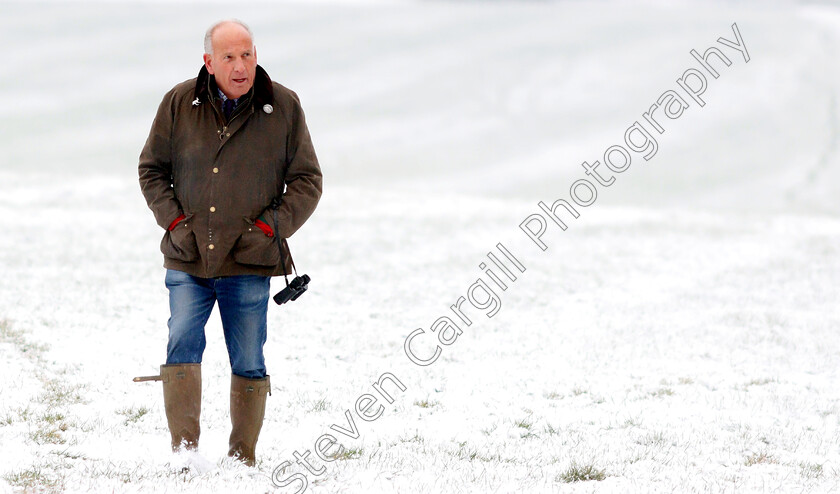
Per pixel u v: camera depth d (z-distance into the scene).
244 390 18.67
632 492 18.47
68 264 51.62
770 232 80.25
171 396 17.97
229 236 17.73
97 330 33.56
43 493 16.41
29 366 26.81
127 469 18.25
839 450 22.27
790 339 36.88
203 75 17.83
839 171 176.00
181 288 18.22
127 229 70.44
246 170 17.77
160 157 18.09
